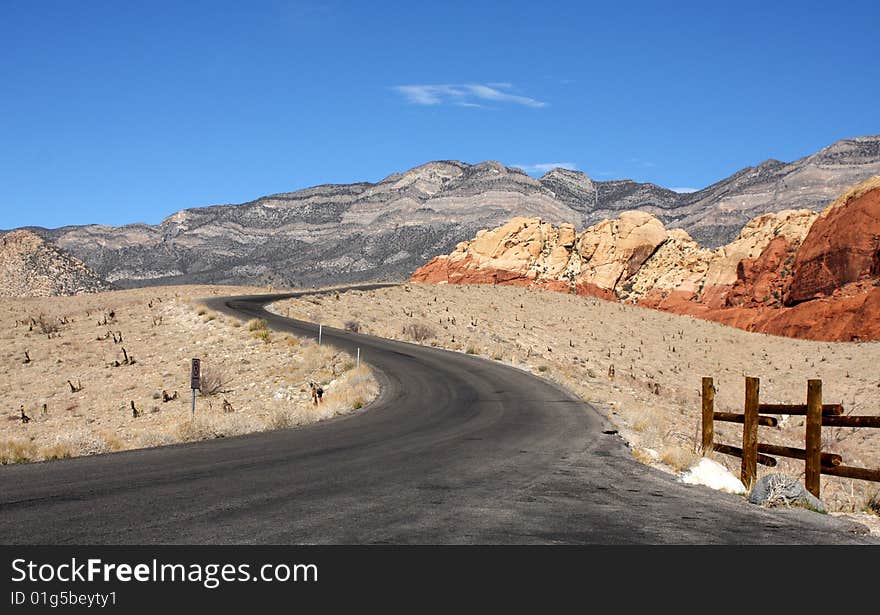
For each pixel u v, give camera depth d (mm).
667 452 13805
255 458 12391
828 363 62000
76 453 13492
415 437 15984
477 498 9250
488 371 34781
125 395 32000
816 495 10625
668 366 63531
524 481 10719
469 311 75125
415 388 27891
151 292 82562
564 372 40531
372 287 94500
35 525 7262
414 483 10180
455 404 23672
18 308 68625
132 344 43438
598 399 27031
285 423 18688
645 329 78188
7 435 25781
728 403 45625
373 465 11781
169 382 33625
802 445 30781
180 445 14469
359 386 27031
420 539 7172
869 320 75438
